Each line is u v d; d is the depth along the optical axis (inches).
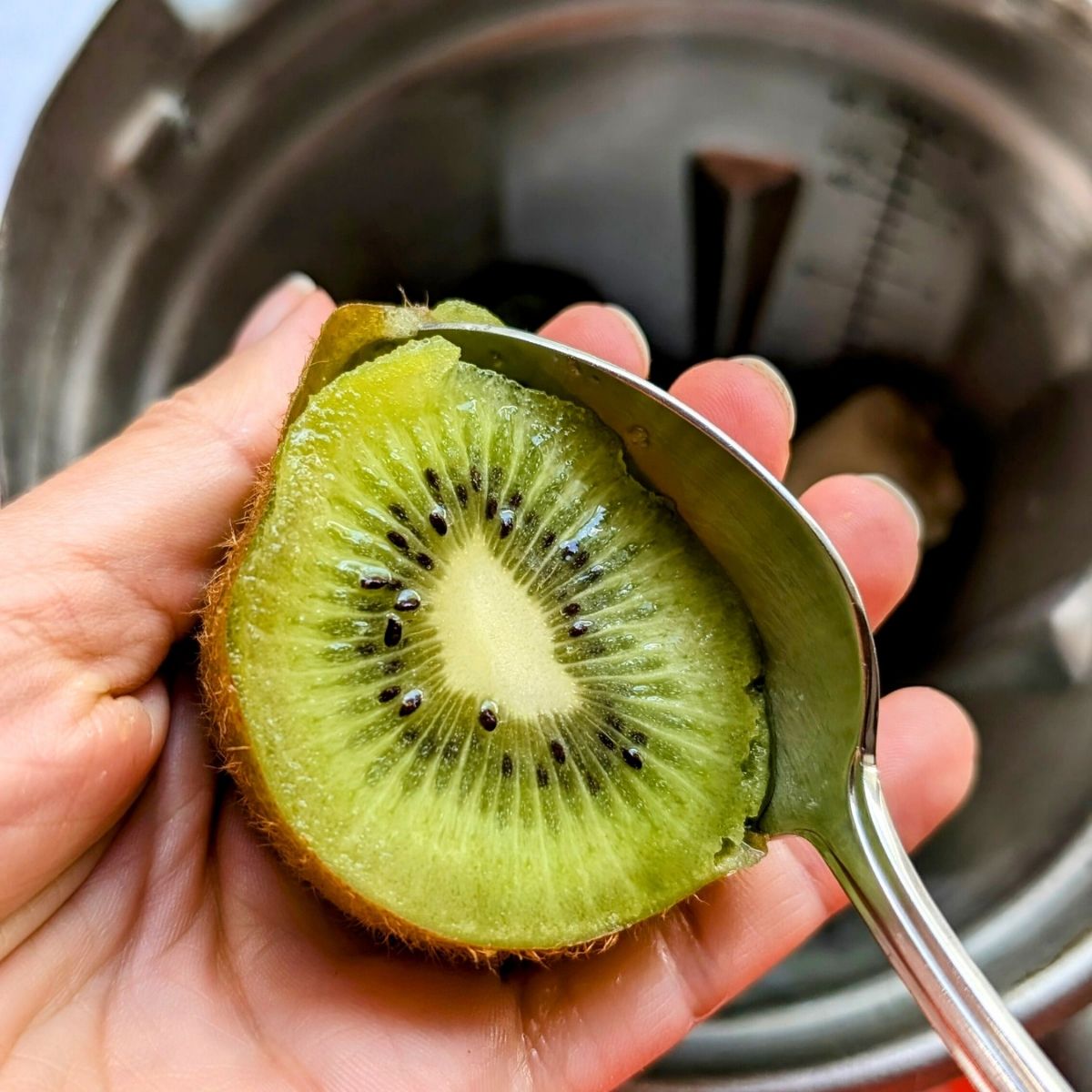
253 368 5.0
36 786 4.2
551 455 4.6
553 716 4.5
